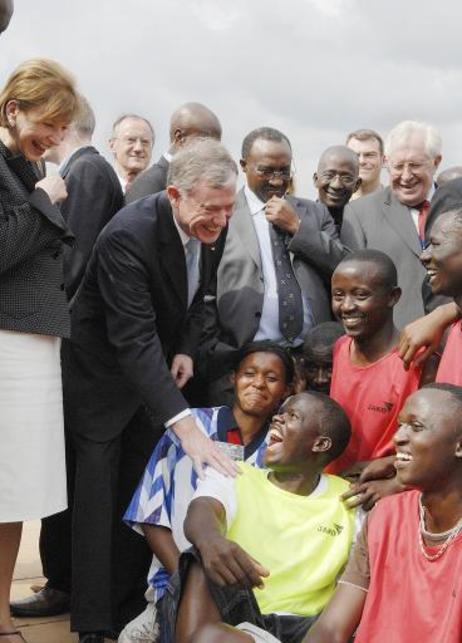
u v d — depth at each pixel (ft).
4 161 10.65
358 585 9.12
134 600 13.07
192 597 9.38
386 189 15.24
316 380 12.76
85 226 13.47
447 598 8.42
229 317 13.87
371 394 11.44
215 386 13.66
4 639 10.96
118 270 11.57
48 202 10.71
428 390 8.96
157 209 11.66
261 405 11.83
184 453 11.38
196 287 12.72
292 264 14.30
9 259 10.48
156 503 11.30
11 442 10.75
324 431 10.49
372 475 10.64
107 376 12.33
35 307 10.84
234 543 9.26
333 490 10.68
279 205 14.14
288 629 9.82
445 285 10.42
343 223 15.23
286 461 10.49
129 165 19.13
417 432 8.79
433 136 14.98
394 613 8.72
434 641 8.38
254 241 14.12
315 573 10.21
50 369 11.13
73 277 13.46
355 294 11.48
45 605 13.29
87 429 12.29
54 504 11.16
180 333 12.83
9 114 10.59
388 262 11.59
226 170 10.96
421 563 8.68
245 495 10.32
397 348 11.35
